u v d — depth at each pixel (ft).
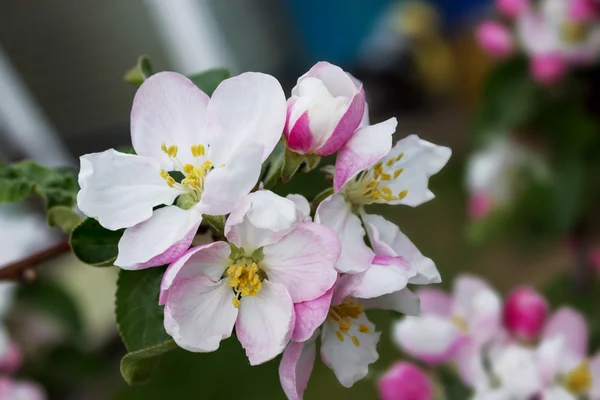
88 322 2.07
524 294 1.09
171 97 0.80
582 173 1.56
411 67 2.93
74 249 0.82
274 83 0.78
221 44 2.65
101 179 0.78
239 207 0.74
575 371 1.08
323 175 0.87
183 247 0.77
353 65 3.01
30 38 2.44
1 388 1.48
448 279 2.13
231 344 1.04
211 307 0.77
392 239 0.83
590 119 1.52
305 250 0.76
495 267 2.11
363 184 0.84
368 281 0.77
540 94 1.52
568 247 1.70
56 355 1.71
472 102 2.78
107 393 1.96
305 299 0.76
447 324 1.06
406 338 1.07
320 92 0.77
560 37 1.42
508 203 1.63
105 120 2.68
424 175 0.85
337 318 0.81
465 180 2.39
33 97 2.51
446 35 2.94
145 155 0.80
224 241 0.79
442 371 1.09
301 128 0.77
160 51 2.62
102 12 2.46
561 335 1.05
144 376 0.81
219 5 2.59
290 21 2.89
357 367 0.81
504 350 1.06
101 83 2.60
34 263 0.97
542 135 1.57
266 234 0.77
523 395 1.01
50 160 2.59
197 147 0.80
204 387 1.93
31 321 1.70
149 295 0.81
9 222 1.71
